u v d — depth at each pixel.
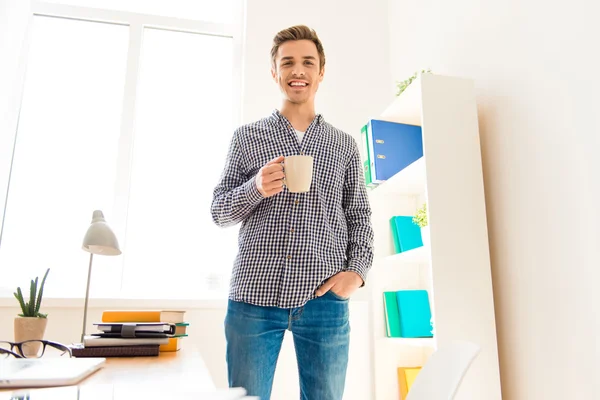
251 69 2.43
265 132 1.40
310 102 1.47
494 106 1.70
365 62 2.59
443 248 1.56
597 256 1.24
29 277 2.28
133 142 2.46
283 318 1.26
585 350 1.26
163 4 2.71
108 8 2.60
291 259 1.26
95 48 2.58
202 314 2.10
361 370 2.17
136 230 2.40
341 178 1.41
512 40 1.61
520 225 1.54
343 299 1.31
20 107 2.45
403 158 2.06
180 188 2.49
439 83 1.69
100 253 1.48
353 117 2.49
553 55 1.42
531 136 1.50
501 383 1.58
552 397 1.37
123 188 2.37
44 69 2.52
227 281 2.38
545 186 1.43
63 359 0.80
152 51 2.64
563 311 1.34
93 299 2.03
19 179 2.37
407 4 2.45
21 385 0.59
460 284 1.55
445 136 1.65
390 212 2.23
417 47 2.31
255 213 1.34
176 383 0.66
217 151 2.57
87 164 2.44
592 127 1.27
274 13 2.54
